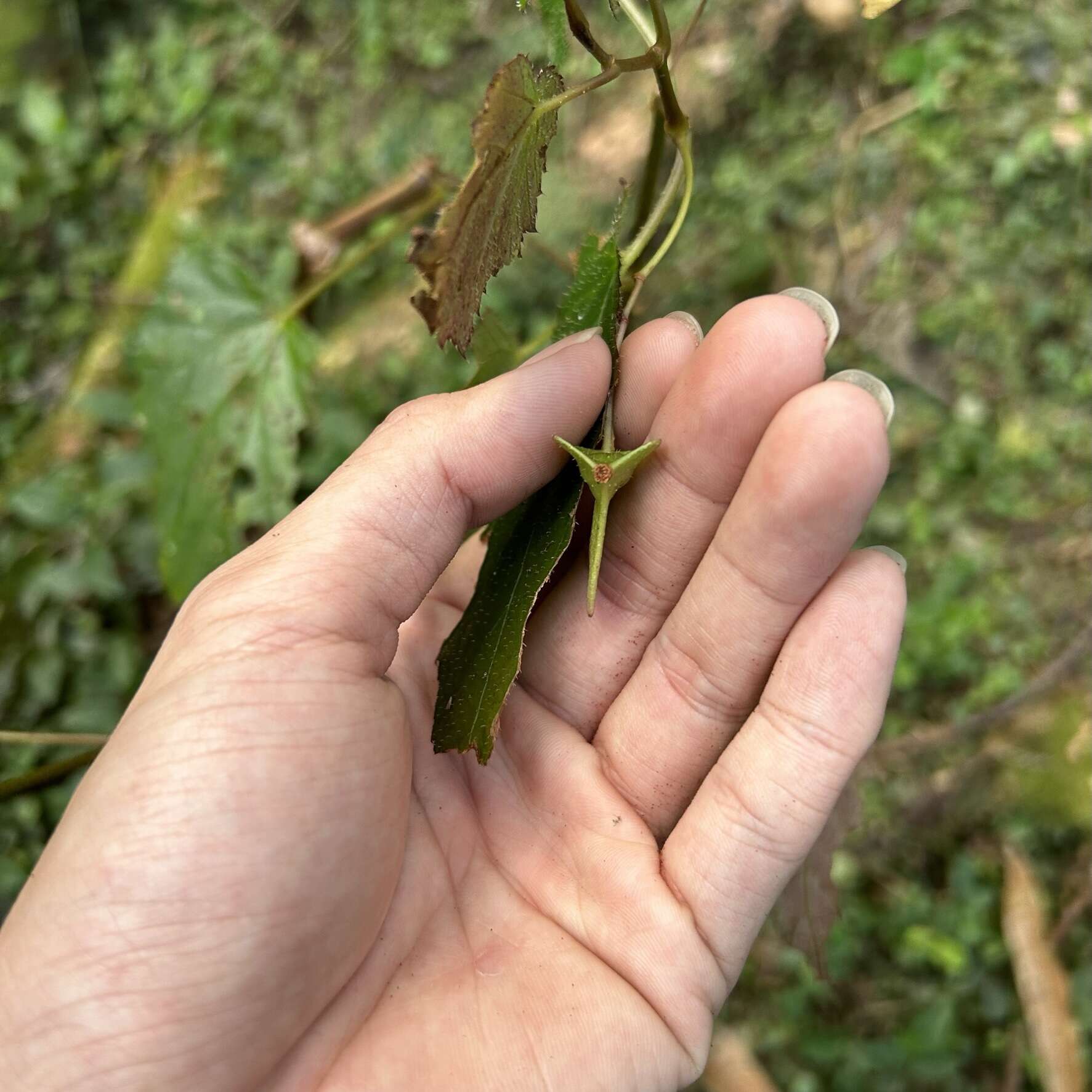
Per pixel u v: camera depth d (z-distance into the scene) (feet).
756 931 0.51
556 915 0.52
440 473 0.47
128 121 1.17
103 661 0.90
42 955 0.42
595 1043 0.48
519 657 0.46
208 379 0.65
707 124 0.99
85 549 0.91
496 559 0.51
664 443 0.50
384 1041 0.46
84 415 0.99
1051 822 0.85
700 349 0.49
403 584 0.48
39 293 1.10
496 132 0.38
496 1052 0.46
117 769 0.43
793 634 0.50
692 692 0.52
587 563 0.55
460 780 0.54
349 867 0.45
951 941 0.83
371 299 0.96
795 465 0.46
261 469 0.65
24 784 0.57
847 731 0.49
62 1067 0.41
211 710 0.43
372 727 0.46
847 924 0.85
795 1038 0.84
